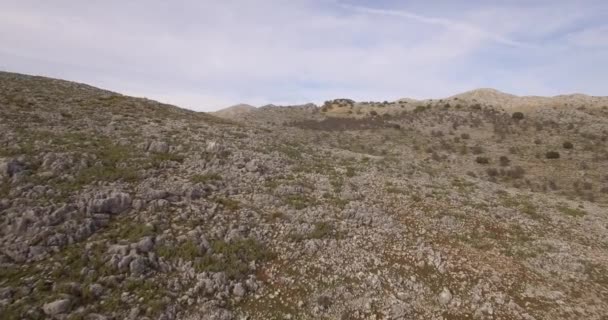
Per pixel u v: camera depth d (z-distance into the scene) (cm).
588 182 3822
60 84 3634
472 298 1265
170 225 1414
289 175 2212
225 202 1673
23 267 1077
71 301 981
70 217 1298
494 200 2325
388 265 1409
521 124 6178
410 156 4731
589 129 5566
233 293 1162
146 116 3059
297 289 1227
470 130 6153
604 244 1816
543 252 1623
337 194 2023
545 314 1214
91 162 1755
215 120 3806
